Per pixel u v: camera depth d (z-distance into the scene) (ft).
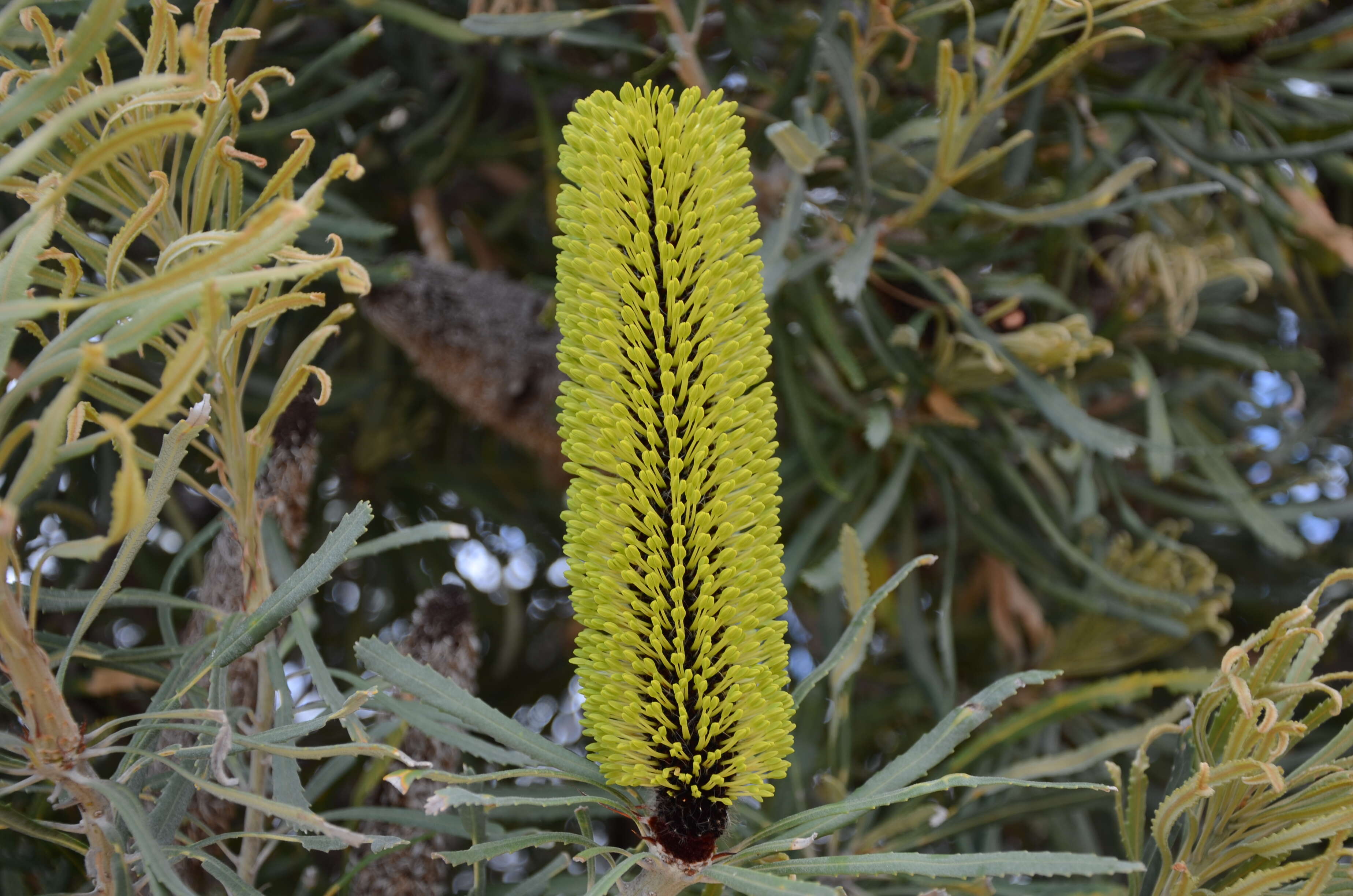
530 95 4.68
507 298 3.32
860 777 4.30
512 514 4.76
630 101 2.12
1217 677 2.29
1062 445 3.76
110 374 2.25
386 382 4.53
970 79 2.77
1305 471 5.04
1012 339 3.09
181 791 2.25
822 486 3.40
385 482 4.70
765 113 3.32
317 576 2.22
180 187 2.54
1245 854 2.29
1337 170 3.64
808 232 3.65
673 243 2.10
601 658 2.14
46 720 2.11
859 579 2.51
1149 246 3.48
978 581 4.50
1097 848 3.65
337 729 3.19
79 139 2.27
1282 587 4.93
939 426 3.49
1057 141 3.76
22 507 3.13
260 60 3.52
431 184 3.97
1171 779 2.38
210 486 3.65
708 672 2.11
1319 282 4.90
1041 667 3.80
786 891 2.10
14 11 2.10
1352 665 4.84
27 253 2.03
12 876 2.72
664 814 2.15
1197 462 3.73
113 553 3.68
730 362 2.11
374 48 4.30
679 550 2.10
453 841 2.56
